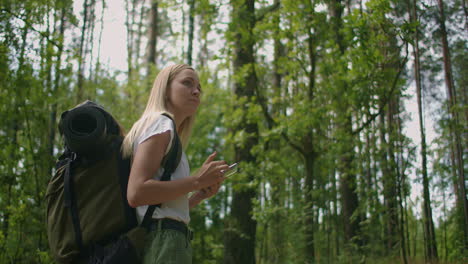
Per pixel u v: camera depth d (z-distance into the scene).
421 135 5.98
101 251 1.30
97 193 1.36
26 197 5.33
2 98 5.22
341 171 7.57
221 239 12.10
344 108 6.91
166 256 1.31
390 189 6.33
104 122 1.36
